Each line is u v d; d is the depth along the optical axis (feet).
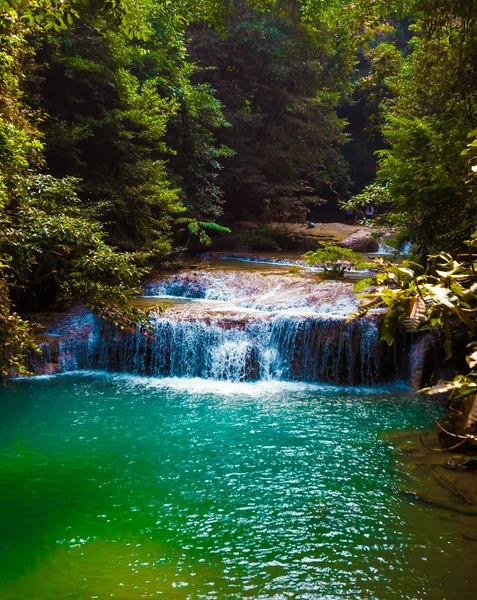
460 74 37.73
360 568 19.76
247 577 19.30
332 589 18.60
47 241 26.89
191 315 46.37
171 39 71.31
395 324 7.85
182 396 40.06
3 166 29.43
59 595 18.25
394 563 20.04
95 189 60.59
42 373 44.19
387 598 18.12
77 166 61.11
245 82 99.66
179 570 19.70
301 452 30.14
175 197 64.03
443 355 41.42
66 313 48.93
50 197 29.66
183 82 73.51
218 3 44.16
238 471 27.91
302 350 44.09
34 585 18.81
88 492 25.76
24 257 26.99
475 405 6.63
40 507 24.34
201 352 45.55
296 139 97.25
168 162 76.38
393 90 54.80
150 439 32.01
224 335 45.29
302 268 66.85
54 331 46.98
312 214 121.08
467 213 35.32
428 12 33.81
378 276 8.54
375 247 82.12
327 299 49.08
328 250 58.80
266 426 33.96
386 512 23.66
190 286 57.93
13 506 24.40
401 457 29.17
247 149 96.22
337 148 110.11
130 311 28.73
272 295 52.85
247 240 87.35
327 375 43.60
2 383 41.65
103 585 18.81
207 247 84.02
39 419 34.99
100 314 28.30
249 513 23.79
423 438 31.68
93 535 22.08
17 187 28.30
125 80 64.03
